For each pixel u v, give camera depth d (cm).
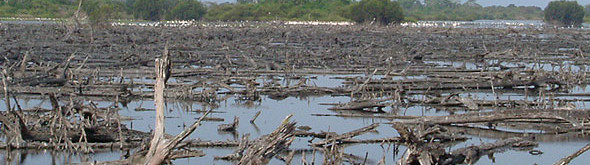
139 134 1908
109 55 4519
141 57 4259
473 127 2161
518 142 1923
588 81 3450
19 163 1694
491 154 1836
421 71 3788
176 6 13988
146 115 2392
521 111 2091
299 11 14312
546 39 7538
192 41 6328
